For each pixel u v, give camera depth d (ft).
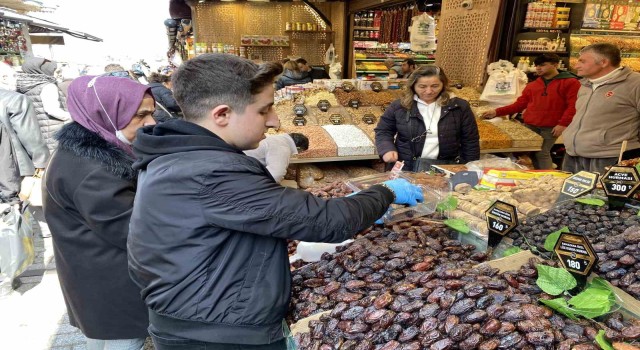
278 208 2.77
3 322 8.00
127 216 4.39
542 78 13.17
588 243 3.43
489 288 3.33
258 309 3.02
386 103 14.44
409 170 9.04
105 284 4.77
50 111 12.69
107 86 4.45
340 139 11.75
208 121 3.01
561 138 15.14
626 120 9.82
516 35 16.25
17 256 8.78
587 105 10.36
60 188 4.41
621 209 4.80
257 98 2.98
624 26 17.11
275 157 8.09
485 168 7.60
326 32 27.94
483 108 14.16
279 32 27.50
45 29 33.65
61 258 4.78
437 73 8.39
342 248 4.37
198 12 25.98
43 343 7.47
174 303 2.99
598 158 10.27
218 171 2.73
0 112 10.60
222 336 2.99
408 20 22.06
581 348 2.77
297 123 12.86
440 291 3.25
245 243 2.98
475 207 5.58
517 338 2.87
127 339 5.15
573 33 16.88
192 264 2.90
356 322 3.19
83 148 4.36
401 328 3.09
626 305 3.27
